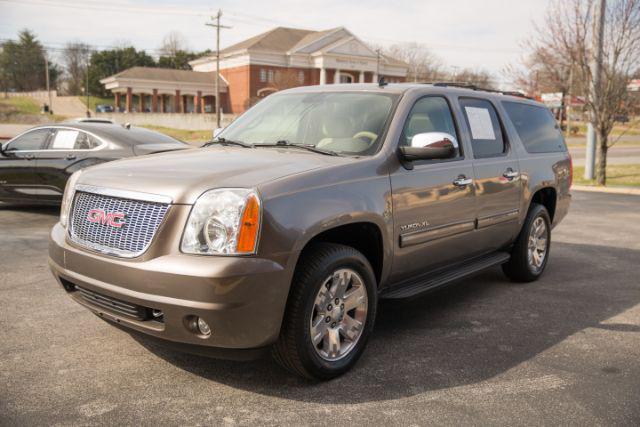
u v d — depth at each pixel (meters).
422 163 4.12
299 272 3.19
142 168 3.43
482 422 2.99
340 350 3.50
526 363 3.76
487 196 4.77
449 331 4.34
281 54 63.22
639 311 4.91
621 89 15.09
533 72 19.50
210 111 69.31
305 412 3.05
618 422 3.02
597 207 11.55
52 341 3.93
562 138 6.43
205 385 3.33
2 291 5.02
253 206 2.99
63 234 3.56
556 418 3.05
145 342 3.94
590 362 3.80
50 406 3.04
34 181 8.70
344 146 3.92
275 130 4.35
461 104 4.79
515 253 5.58
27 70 124.81
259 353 3.14
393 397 3.24
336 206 3.33
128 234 3.13
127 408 3.04
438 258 4.34
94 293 3.30
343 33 64.75
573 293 5.44
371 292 3.63
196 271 2.89
